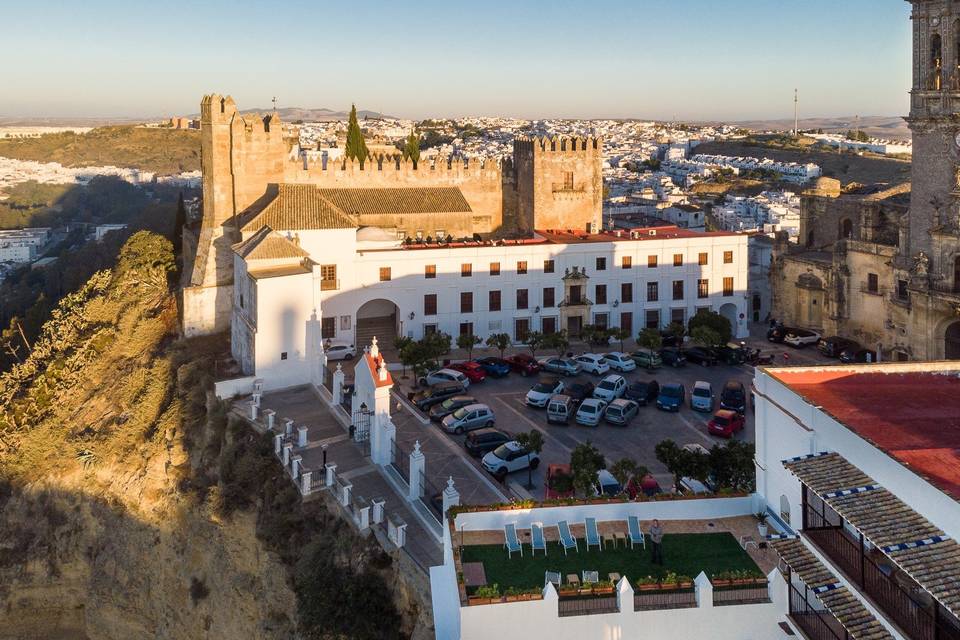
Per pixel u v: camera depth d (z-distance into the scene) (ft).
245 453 170.81
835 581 80.79
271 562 145.07
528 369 227.81
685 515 106.11
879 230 272.92
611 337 267.18
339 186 302.25
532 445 151.33
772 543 87.35
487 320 259.39
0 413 255.91
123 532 192.65
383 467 152.66
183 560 174.40
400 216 297.33
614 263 269.85
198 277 252.83
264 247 210.18
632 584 89.45
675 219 419.33
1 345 374.02
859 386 100.58
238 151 254.06
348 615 122.11
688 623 85.56
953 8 227.20
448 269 254.06
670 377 230.27
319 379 210.18
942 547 67.72
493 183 328.08
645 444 175.01
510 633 83.35
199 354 232.94
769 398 101.55
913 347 246.06
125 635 187.83
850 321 277.44
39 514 213.25
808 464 84.33
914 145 245.04
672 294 277.03
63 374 262.26
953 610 61.62
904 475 74.23
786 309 303.89
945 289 237.45
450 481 126.62
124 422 215.51
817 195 316.81
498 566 94.73
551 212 319.06
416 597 116.06
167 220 504.43
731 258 282.15
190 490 179.42
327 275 242.37
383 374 154.20
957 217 233.14
